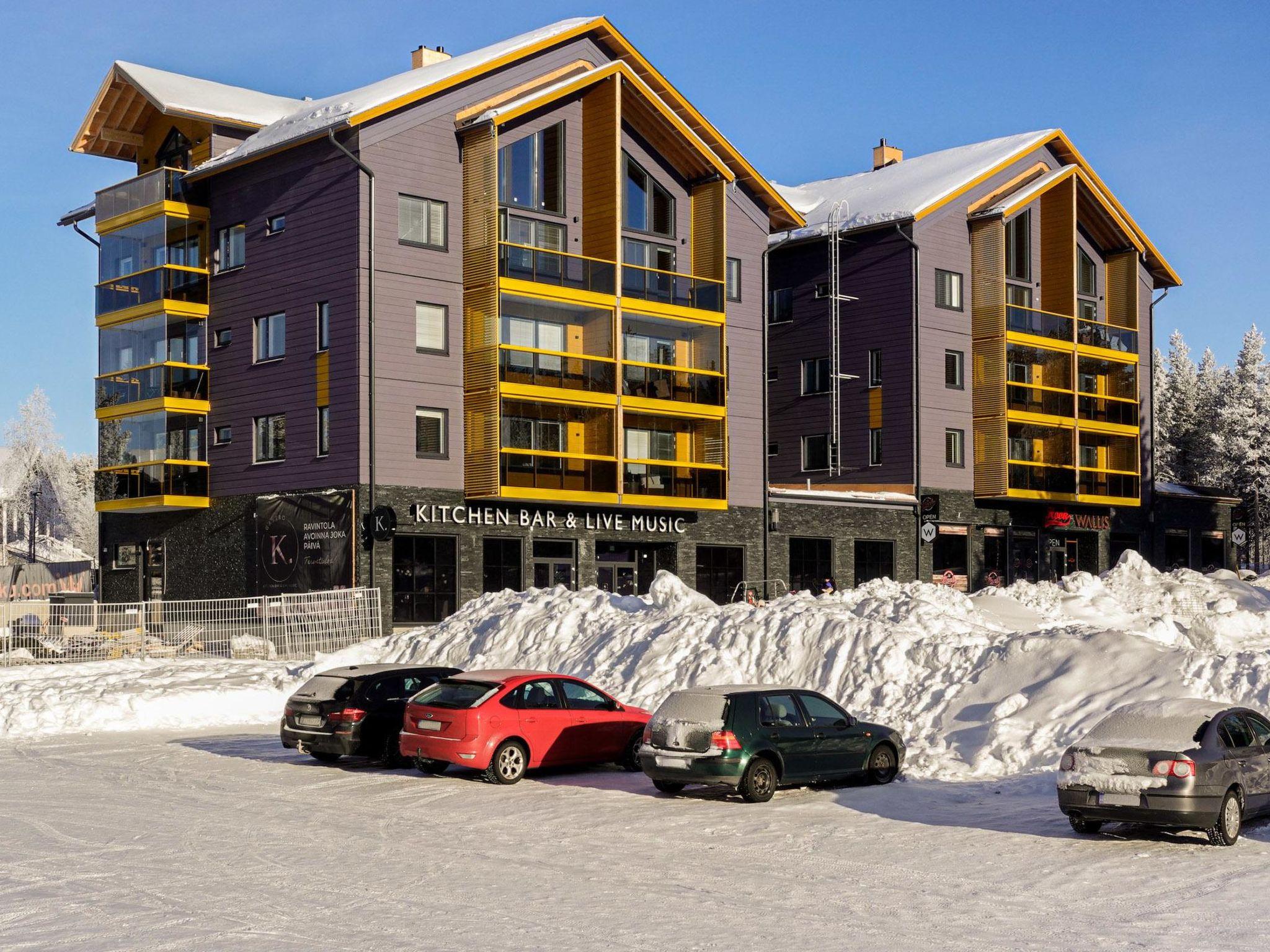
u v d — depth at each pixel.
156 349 43.03
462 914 10.84
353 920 10.58
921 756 20.34
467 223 40.50
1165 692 20.42
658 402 42.91
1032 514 54.03
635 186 44.72
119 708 26.41
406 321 39.19
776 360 54.00
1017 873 12.79
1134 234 57.28
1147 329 59.16
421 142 39.75
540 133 42.38
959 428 51.38
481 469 39.56
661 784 18.12
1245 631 27.84
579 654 27.62
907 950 9.80
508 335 41.25
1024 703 21.17
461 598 39.59
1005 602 31.03
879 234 51.16
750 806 17.08
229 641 35.59
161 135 45.91
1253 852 13.83
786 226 49.44
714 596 45.47
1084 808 14.47
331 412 39.09
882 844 14.35
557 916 10.80
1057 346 53.34
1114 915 11.02
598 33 43.62
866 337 51.41
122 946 9.70
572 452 42.12
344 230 38.91
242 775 19.77
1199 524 61.72
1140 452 58.88
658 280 44.56
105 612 35.59
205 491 43.03
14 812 16.09
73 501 118.19
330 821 15.72
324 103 43.22
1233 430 94.88
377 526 37.72
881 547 49.62
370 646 32.50
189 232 43.16
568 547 42.19
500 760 19.09
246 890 11.75
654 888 11.98
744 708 17.66
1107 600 32.84
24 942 9.82
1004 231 52.69
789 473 53.44
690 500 43.75
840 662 23.86
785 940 10.05
